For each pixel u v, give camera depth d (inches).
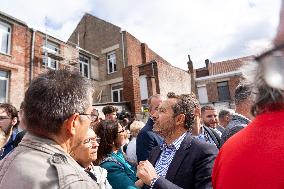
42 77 41.8
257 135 29.9
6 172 36.5
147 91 569.0
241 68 34.2
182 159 69.0
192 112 79.0
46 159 36.9
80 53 679.7
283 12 26.2
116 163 81.4
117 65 695.7
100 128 87.4
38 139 39.4
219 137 130.3
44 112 39.0
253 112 33.2
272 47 27.5
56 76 42.3
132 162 126.3
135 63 703.7
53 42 585.3
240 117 81.6
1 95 466.9
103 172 74.1
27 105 40.4
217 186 34.9
